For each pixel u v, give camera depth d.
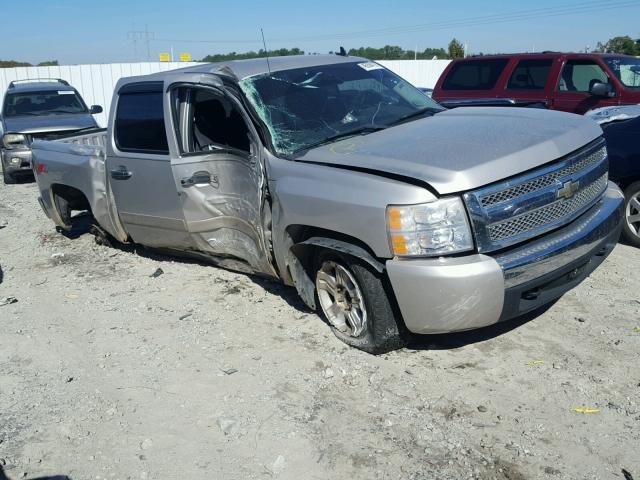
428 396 3.74
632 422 3.39
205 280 5.86
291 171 4.32
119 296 5.66
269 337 4.62
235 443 3.41
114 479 3.18
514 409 3.57
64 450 3.43
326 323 4.73
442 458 3.20
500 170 3.71
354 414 3.61
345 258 4.07
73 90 14.14
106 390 4.04
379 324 4.02
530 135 4.13
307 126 4.76
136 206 5.85
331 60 5.60
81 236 7.80
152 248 6.35
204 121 5.32
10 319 5.30
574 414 3.49
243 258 5.24
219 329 4.82
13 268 6.73
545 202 3.86
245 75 4.96
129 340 4.74
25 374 4.31
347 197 3.90
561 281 3.97
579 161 4.16
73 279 6.22
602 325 4.46
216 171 5.09
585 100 9.55
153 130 5.52
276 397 3.83
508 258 3.68
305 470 3.17
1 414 3.80
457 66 11.22
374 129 4.78
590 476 3.02
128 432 3.57
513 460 3.15
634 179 5.98
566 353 4.12
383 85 5.52
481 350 4.23
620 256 5.84
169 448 3.40
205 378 4.11
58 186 7.01
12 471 3.25
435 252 3.64
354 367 4.10
